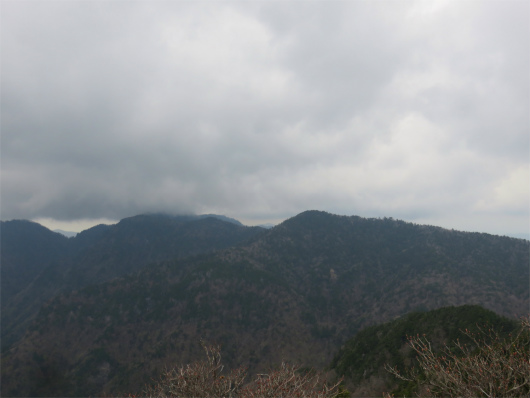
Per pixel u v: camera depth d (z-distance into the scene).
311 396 8.37
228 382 8.74
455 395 8.29
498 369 8.25
